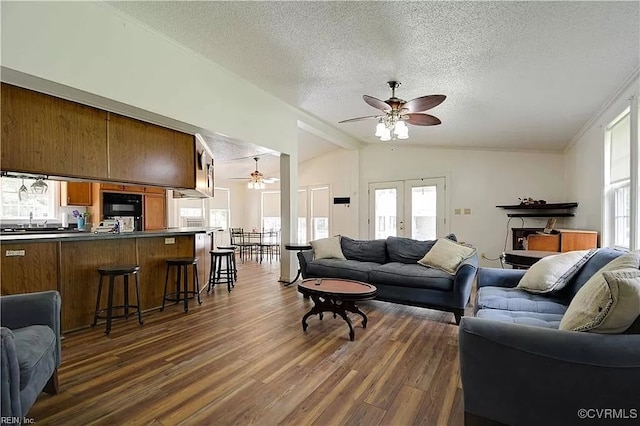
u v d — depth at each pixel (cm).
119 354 251
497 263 606
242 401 188
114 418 171
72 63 262
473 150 632
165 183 394
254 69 390
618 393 121
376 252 443
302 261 446
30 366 146
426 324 325
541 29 236
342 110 515
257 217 1012
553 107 372
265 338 285
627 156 317
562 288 247
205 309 376
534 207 524
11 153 266
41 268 286
